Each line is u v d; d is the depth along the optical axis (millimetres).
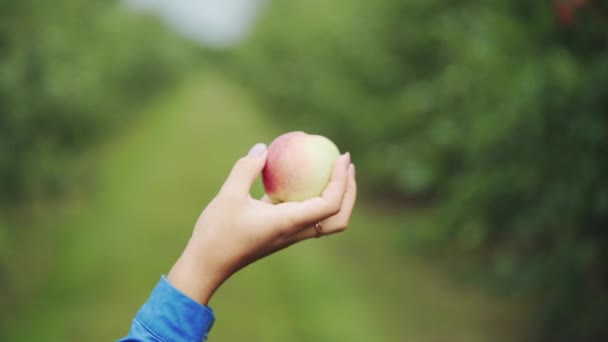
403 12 6148
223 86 36719
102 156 10758
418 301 4652
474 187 3572
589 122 2543
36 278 4977
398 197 8219
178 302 909
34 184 6219
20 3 5285
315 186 1254
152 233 6309
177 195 8180
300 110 11055
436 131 4492
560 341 3391
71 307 4398
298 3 13133
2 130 5086
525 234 3373
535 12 2992
